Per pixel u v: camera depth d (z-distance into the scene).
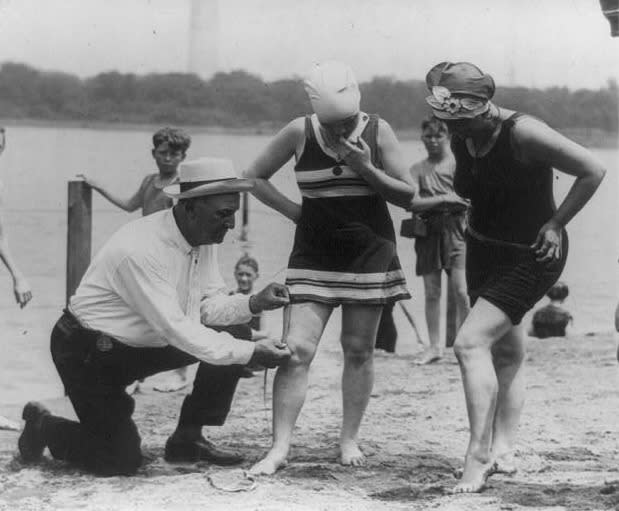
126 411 6.52
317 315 6.52
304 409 8.72
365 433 7.77
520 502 5.81
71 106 66.00
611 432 7.79
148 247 6.13
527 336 13.04
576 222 27.81
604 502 5.80
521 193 6.13
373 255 6.48
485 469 6.13
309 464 6.77
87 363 6.32
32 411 6.67
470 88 5.91
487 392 6.08
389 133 6.43
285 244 18.36
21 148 42.78
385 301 6.50
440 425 8.07
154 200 8.99
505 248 6.19
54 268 18.52
